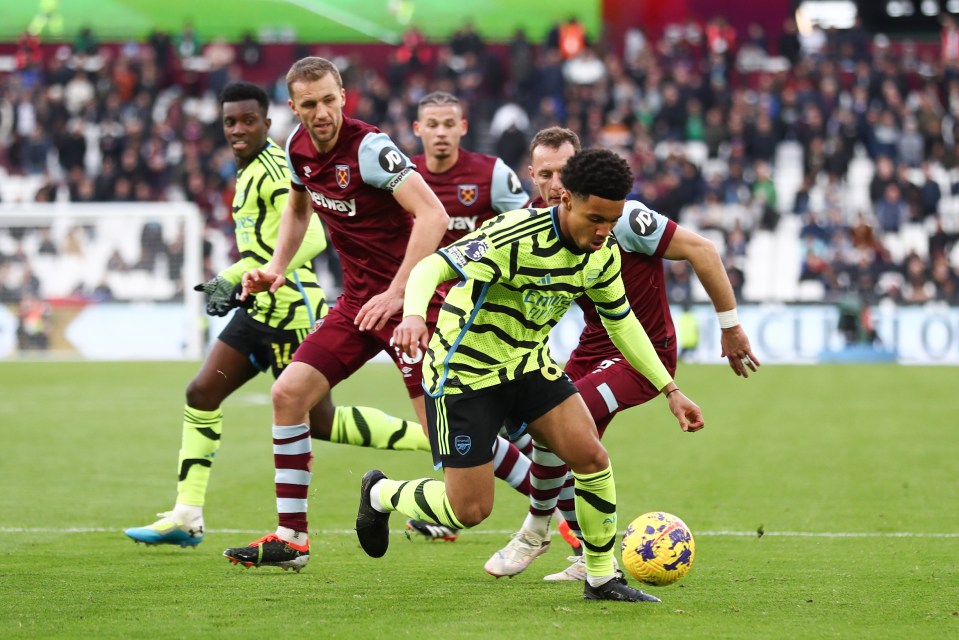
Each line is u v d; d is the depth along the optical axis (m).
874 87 74.31
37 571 16.95
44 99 76.12
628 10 83.69
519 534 16.67
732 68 77.06
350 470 27.38
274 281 17.86
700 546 19.19
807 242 66.81
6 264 61.84
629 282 17.06
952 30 81.31
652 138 73.19
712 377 53.69
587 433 14.44
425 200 16.73
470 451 14.26
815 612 14.27
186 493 19.06
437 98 23.75
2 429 35.50
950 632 13.22
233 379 19.59
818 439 33.75
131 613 14.14
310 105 16.75
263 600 14.93
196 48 81.00
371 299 16.44
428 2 82.56
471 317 14.12
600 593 14.97
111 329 61.94
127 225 61.84
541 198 17.97
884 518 21.86
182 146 73.44
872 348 62.34
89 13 83.88
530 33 82.50
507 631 13.19
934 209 68.88
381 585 16.02
